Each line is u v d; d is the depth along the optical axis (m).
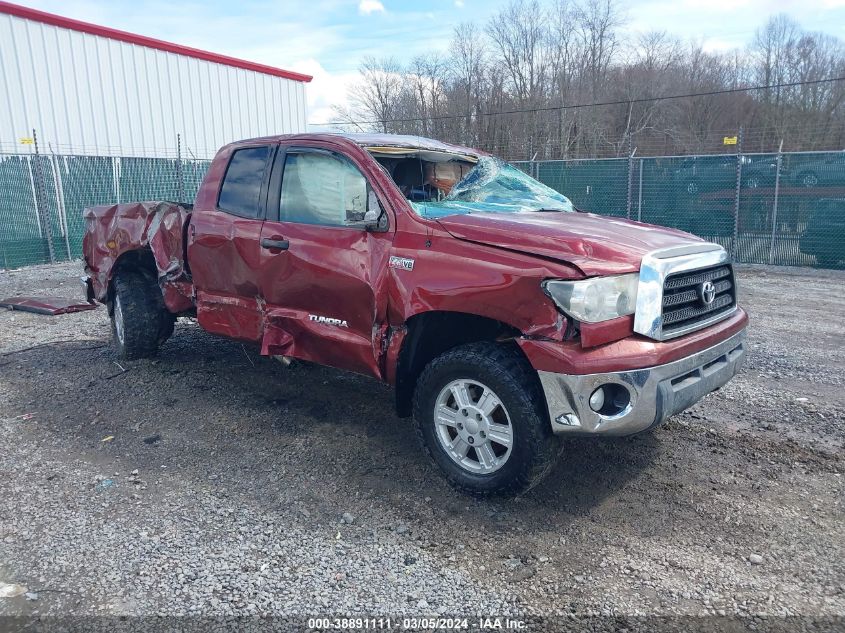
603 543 3.50
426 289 3.92
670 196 15.41
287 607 3.00
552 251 3.61
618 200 16.08
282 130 26.78
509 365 3.67
